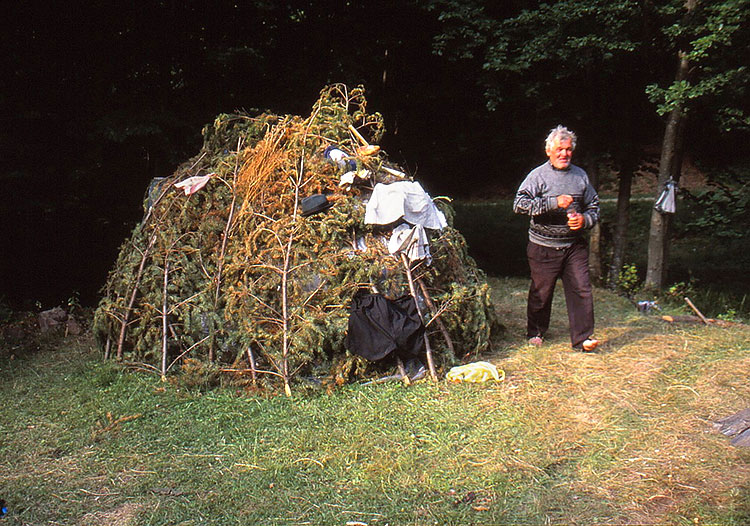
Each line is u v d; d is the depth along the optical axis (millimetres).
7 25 9992
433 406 5098
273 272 5742
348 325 5469
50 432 4836
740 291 12672
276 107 10844
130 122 9422
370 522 3717
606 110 11164
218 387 5551
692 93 8703
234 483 4129
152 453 4527
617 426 4742
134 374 5832
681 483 3998
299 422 4895
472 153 19344
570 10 9492
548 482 4066
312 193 6141
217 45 10625
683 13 9312
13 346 6664
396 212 5934
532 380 5562
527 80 11133
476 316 6141
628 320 7531
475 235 17469
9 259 10664
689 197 11164
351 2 11539
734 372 5664
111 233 11133
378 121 7211
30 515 3838
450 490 4008
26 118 9766
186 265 6082
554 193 5961
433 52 10586
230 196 6410
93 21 10422
